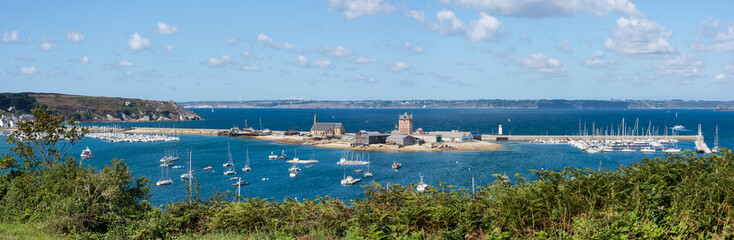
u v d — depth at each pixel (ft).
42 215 71.20
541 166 362.53
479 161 394.52
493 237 44.34
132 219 67.10
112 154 474.08
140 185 75.56
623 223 41.98
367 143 536.83
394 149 493.77
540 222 46.03
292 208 57.77
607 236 40.70
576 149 495.00
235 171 352.28
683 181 46.42
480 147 500.33
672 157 53.52
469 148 494.59
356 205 56.08
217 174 338.95
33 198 76.95
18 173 94.32
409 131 597.93
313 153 468.34
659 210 43.50
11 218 76.89
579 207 45.93
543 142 580.71
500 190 51.42
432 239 45.80
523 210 46.68
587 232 41.22
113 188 68.39
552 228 44.14
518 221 45.60
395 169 354.33
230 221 60.80
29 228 66.59
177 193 267.39
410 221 49.08
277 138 644.69
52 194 73.20
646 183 46.75
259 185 295.07
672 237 40.37
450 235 46.29
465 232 47.34
